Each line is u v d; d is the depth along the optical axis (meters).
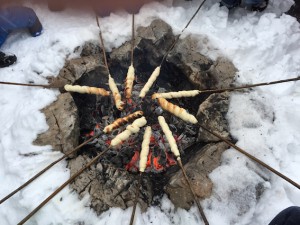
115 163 0.91
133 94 0.99
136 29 1.02
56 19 1.14
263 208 0.79
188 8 1.15
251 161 0.80
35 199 0.76
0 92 0.98
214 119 0.87
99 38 1.01
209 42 0.99
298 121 0.91
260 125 0.86
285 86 0.96
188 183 0.76
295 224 0.69
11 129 0.88
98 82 0.98
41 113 0.86
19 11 1.03
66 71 0.94
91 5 1.10
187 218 0.76
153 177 0.88
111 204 0.78
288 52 1.07
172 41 1.00
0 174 0.84
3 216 0.80
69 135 0.84
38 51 1.04
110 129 0.87
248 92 0.91
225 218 0.75
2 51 1.06
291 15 1.16
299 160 0.87
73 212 0.75
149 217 0.79
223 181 0.78
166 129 0.87
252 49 1.01
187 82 0.99
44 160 0.81
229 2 1.09
